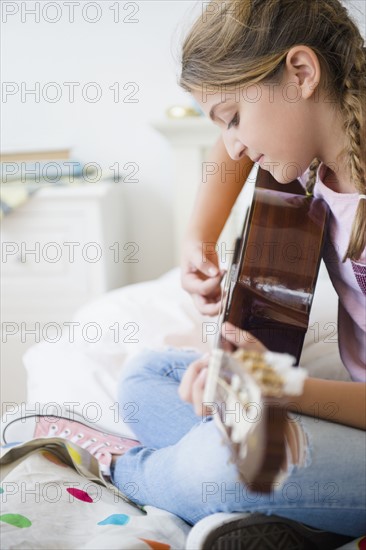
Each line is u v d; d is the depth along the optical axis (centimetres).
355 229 85
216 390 61
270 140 86
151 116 226
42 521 72
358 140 83
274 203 91
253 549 67
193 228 114
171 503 77
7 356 195
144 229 235
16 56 224
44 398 115
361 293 93
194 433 77
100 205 196
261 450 54
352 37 86
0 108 227
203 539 65
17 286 202
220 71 84
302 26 84
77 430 100
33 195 196
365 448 72
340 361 111
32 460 87
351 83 84
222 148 118
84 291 201
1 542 67
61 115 228
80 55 223
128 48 222
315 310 128
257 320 80
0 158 212
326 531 73
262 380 55
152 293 155
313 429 72
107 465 91
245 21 84
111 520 74
